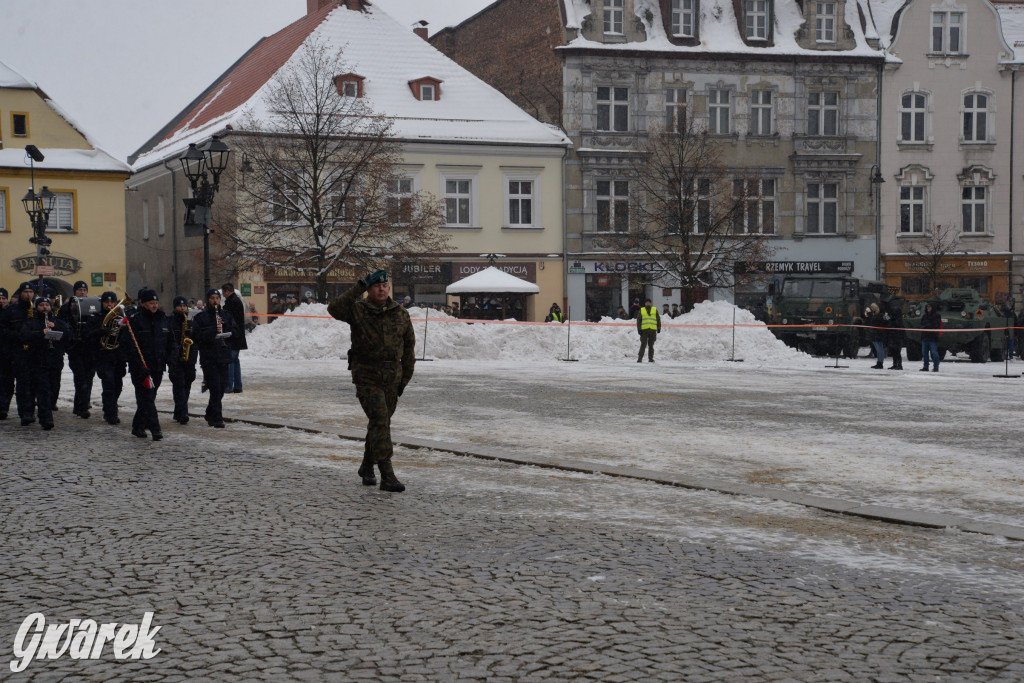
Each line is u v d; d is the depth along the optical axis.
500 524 8.23
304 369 26.70
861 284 41.22
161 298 55.28
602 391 20.88
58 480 10.08
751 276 46.22
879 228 53.00
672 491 9.76
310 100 42.59
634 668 5.13
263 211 41.59
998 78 53.75
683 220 45.66
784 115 52.19
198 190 22.36
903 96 53.38
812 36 52.59
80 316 15.73
